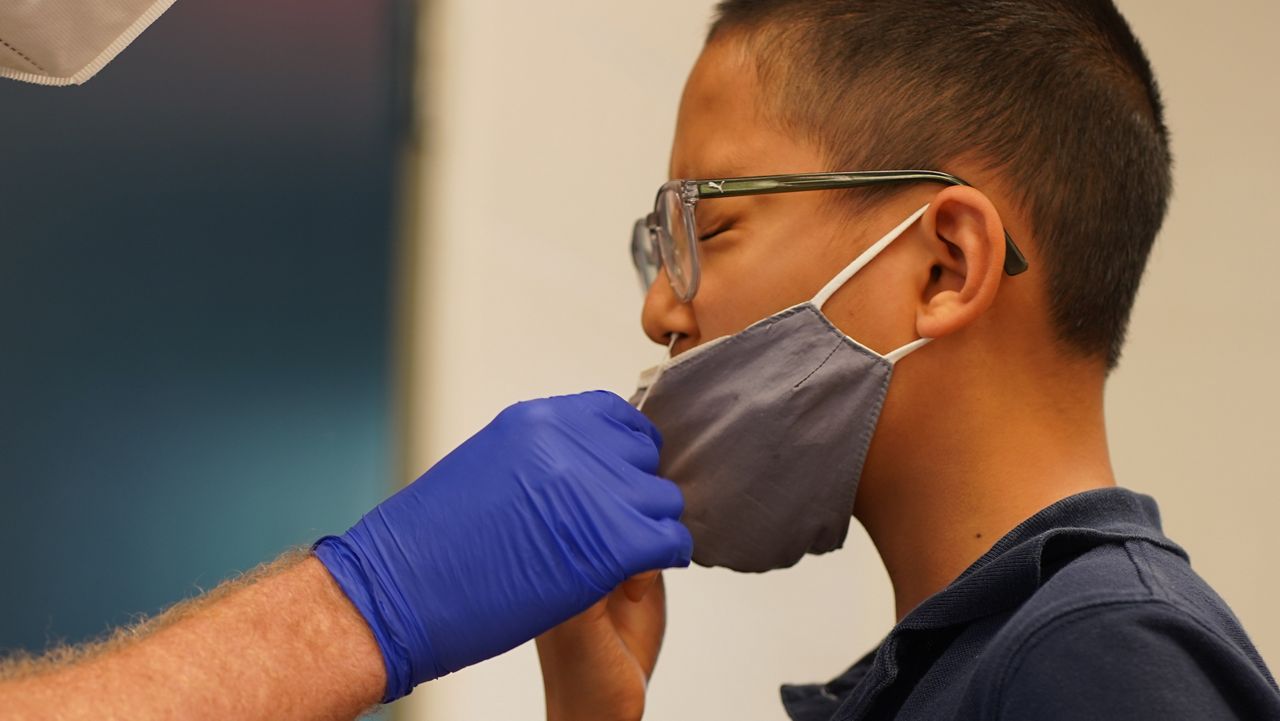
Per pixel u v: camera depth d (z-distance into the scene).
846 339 0.87
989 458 0.86
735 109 0.94
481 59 1.76
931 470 0.87
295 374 1.71
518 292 1.74
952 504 0.87
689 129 0.97
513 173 1.75
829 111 0.90
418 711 1.66
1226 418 1.80
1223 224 1.82
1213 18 1.84
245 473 1.69
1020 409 0.86
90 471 1.66
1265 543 1.78
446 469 0.89
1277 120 1.83
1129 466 1.78
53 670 0.72
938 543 0.87
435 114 1.75
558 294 1.75
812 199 0.89
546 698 1.10
